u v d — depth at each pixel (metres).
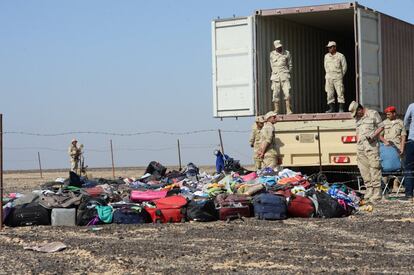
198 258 9.17
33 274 8.40
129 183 17.50
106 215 13.15
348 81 23.38
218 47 19.00
